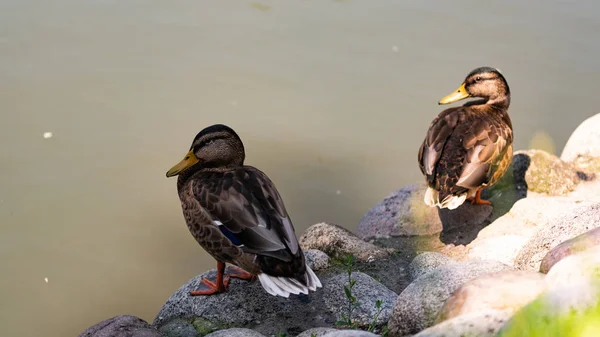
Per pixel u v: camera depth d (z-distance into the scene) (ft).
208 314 16.66
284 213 16.15
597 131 23.99
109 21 37.11
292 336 15.88
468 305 12.05
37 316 22.80
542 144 29.68
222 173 16.92
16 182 28.07
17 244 25.55
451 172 19.24
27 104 31.86
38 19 37.01
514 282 12.30
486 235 20.45
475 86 22.17
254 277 17.69
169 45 35.53
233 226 15.96
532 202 21.27
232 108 31.83
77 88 32.76
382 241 20.65
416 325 13.51
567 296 10.34
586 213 15.92
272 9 38.32
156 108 31.94
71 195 27.73
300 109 31.50
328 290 17.02
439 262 18.56
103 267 24.73
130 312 23.03
